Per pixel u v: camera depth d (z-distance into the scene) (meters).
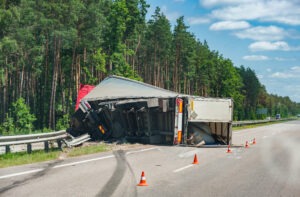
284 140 29.02
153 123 22.30
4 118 51.25
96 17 50.62
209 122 22.17
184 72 91.25
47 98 59.09
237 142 26.92
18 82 62.69
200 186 9.62
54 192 8.51
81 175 10.96
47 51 52.97
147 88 24.00
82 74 63.34
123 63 60.47
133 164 13.59
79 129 24.31
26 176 10.71
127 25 70.56
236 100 110.88
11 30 43.00
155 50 83.44
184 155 16.91
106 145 21.16
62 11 45.34
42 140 16.70
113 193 8.52
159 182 10.06
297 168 13.38
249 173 12.05
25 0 44.22
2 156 14.79
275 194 8.81
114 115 23.17
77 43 52.25
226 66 108.19
